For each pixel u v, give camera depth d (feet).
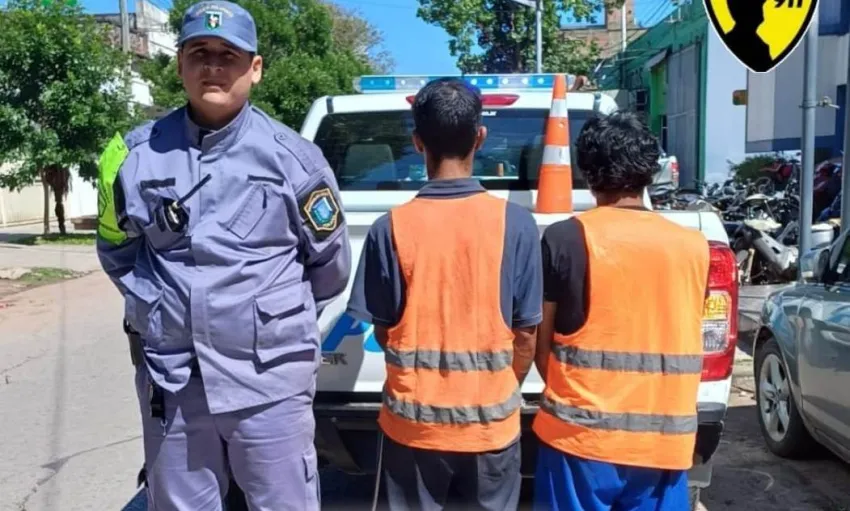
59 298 39.37
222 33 8.45
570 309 8.87
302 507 9.25
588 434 8.75
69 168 67.00
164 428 8.91
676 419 8.77
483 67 103.55
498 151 15.75
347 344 11.72
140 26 129.18
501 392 8.81
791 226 34.14
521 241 8.80
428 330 8.82
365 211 14.21
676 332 8.75
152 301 8.70
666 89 92.73
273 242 8.90
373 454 11.93
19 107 59.57
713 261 10.98
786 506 14.73
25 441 18.49
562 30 127.65
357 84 16.55
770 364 17.35
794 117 54.60
